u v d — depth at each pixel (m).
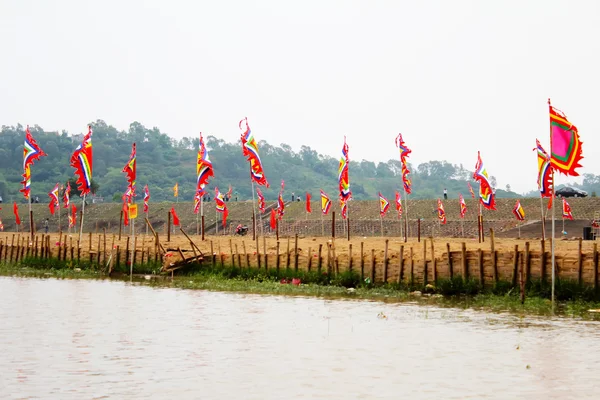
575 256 37.47
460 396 20.95
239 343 28.50
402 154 64.38
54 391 21.47
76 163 57.88
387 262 43.84
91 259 60.22
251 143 63.03
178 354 26.48
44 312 36.50
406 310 36.34
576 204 92.44
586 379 22.77
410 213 102.00
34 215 137.62
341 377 23.12
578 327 31.30
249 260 50.16
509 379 22.80
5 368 24.27
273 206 119.19
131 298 41.84
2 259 68.19
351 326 32.16
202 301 40.38
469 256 40.62
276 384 22.30
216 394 21.22
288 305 38.56
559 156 35.22
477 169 60.75
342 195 65.31
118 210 133.12
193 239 76.12
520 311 35.28
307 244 64.19
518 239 71.75
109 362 25.19
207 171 67.81
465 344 28.08
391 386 22.05
